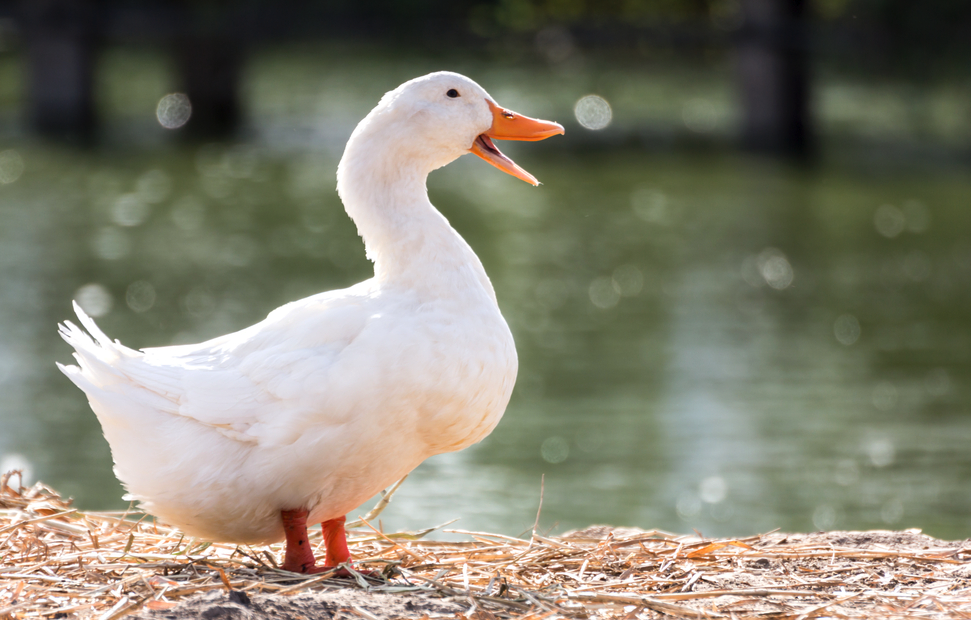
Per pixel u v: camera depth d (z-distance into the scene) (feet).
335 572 16.19
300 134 96.73
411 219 16.96
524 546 18.84
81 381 16.25
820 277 57.26
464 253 16.90
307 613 14.32
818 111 108.06
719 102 118.42
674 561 17.66
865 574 16.99
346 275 55.42
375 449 15.90
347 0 113.50
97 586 15.83
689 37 96.22
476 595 15.48
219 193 74.64
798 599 15.93
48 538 18.47
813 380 42.47
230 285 53.26
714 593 15.83
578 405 39.86
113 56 135.64
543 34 99.96
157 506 16.33
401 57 133.80
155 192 74.54
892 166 87.51
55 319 47.32
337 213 69.77
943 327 49.19
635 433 37.17
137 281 53.62
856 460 34.76
